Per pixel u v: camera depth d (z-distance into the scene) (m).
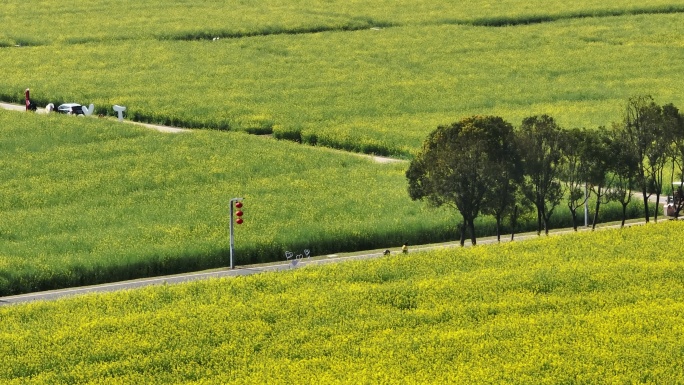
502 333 107.31
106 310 120.56
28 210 171.25
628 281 121.81
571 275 123.75
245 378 99.38
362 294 121.38
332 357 103.81
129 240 153.25
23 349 109.00
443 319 113.12
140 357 106.06
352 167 195.88
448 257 134.50
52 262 142.50
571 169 150.88
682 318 109.44
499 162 144.00
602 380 96.31
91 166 195.25
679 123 153.62
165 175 189.62
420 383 96.06
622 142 152.50
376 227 157.25
